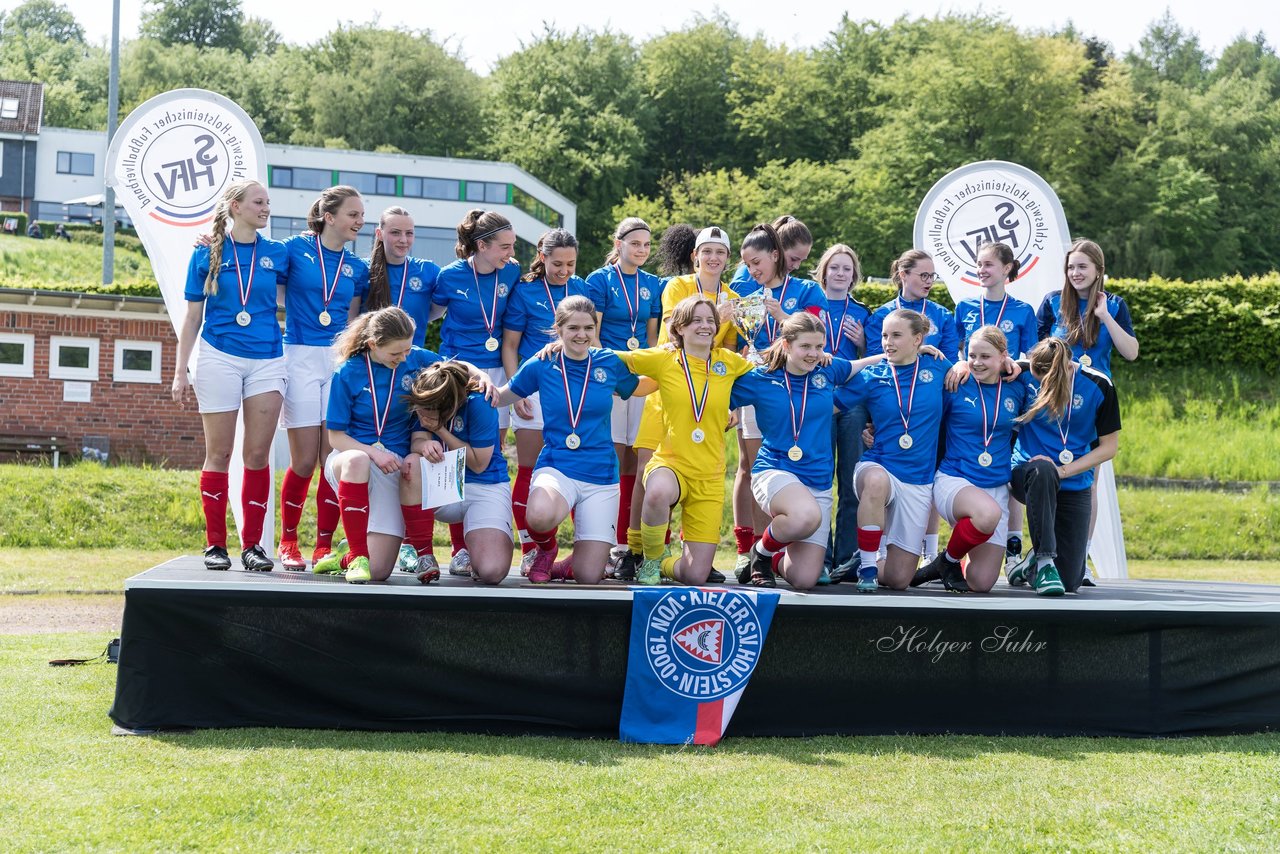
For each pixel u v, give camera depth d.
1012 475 5.71
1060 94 49.12
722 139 63.19
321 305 5.73
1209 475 18.25
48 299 18.14
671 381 5.38
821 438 5.51
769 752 4.50
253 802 3.63
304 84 69.69
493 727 4.70
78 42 92.44
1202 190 48.28
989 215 8.20
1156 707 4.98
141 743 4.32
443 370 5.03
